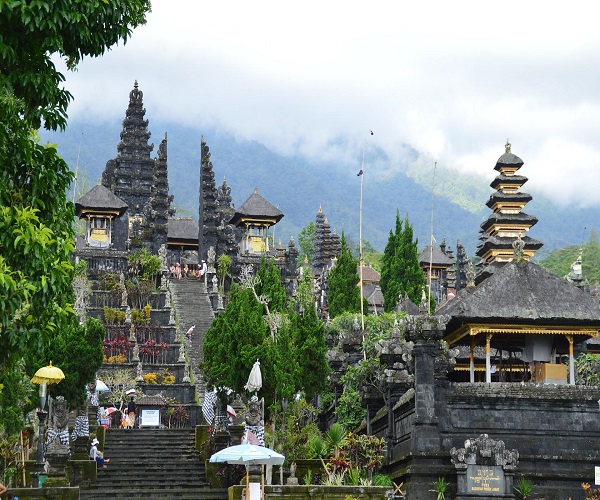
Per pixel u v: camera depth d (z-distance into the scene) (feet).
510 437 125.29
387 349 142.00
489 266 185.98
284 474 134.72
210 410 163.02
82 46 74.33
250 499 112.37
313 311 156.87
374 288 319.47
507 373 160.45
